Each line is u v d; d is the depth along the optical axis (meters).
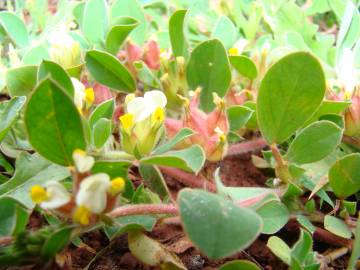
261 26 0.20
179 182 0.13
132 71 0.15
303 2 0.24
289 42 0.16
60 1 0.19
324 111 0.12
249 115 0.12
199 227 0.07
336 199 0.12
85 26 0.15
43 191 0.08
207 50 0.12
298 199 0.11
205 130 0.11
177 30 0.13
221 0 0.19
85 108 0.11
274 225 0.10
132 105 0.10
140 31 0.16
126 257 0.10
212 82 0.12
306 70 0.10
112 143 0.11
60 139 0.08
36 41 0.16
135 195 0.10
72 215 0.08
